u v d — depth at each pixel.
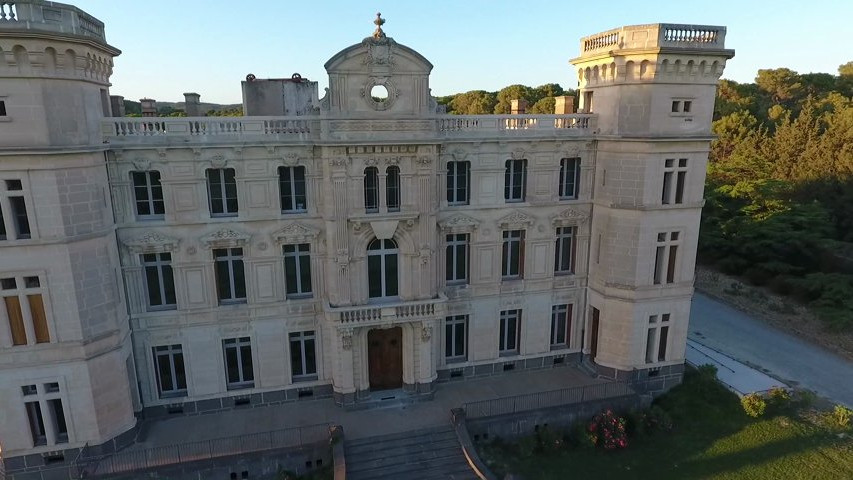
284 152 27.77
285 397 30.95
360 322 29.00
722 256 59.75
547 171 32.34
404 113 27.80
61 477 25.55
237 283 29.50
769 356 39.28
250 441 26.97
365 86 27.03
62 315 23.98
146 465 25.00
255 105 33.38
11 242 22.72
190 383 29.55
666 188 31.25
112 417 25.98
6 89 21.62
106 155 25.72
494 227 32.19
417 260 29.67
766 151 70.00
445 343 33.47
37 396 24.66
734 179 67.25
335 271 28.70
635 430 30.06
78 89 23.20
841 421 30.36
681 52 28.75
